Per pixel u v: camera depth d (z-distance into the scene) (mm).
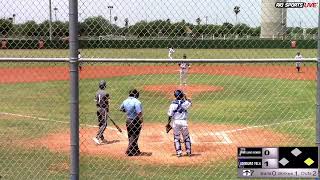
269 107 17766
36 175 9039
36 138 12477
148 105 18656
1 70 29734
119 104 18953
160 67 30766
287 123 14422
